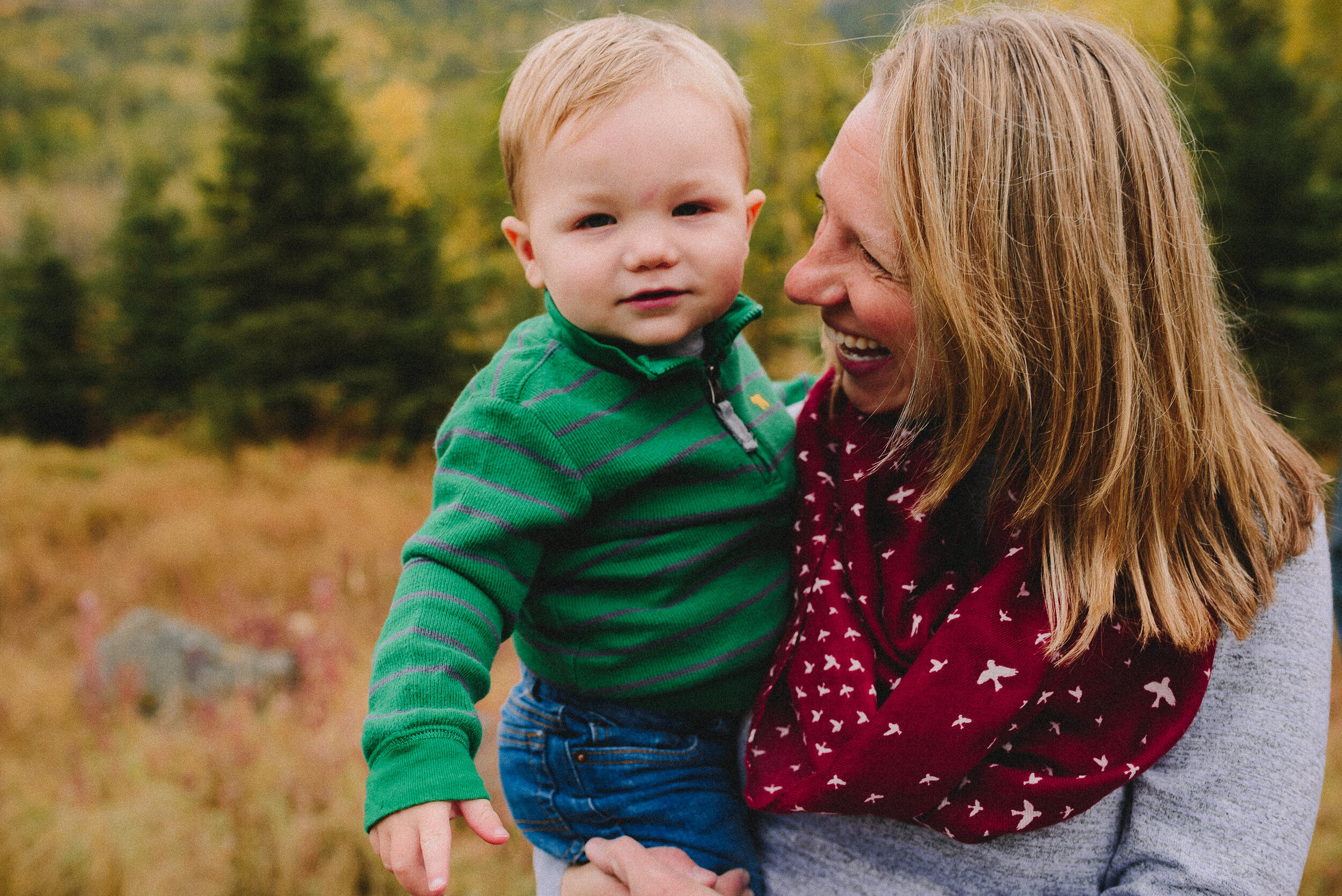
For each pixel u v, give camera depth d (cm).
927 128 99
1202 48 1012
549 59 120
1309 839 97
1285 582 104
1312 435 909
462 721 99
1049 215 97
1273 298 929
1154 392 99
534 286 128
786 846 118
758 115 1562
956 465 104
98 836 377
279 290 1426
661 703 120
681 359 117
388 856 95
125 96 8288
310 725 443
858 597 110
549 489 112
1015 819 99
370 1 9000
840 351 117
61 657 698
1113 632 102
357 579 580
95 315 1819
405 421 1414
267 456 1334
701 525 118
